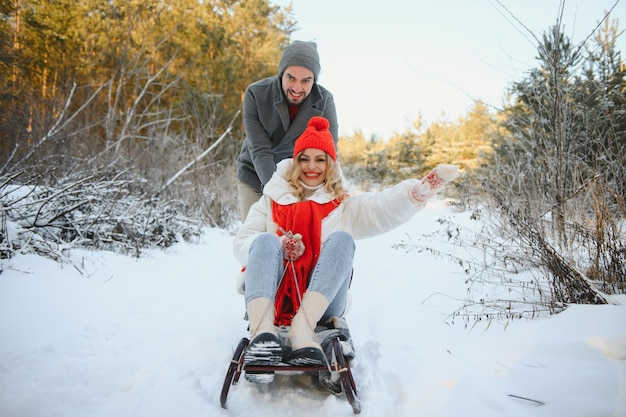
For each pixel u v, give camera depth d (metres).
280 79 3.26
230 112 14.07
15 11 11.48
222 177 9.81
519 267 3.65
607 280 3.09
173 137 10.23
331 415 1.92
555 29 3.76
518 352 2.35
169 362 2.28
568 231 3.48
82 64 13.33
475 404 1.92
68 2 13.45
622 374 1.98
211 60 16.03
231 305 3.54
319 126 2.70
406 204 2.40
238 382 2.18
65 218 4.35
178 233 6.12
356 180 17.62
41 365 2.25
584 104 3.96
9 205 3.68
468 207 4.27
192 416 1.87
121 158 6.93
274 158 3.40
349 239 2.29
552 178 3.74
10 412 1.83
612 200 3.35
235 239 2.62
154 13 14.49
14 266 3.22
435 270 4.45
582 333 2.38
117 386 2.11
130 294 3.46
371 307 3.53
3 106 8.48
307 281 2.36
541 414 1.84
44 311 2.76
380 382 2.23
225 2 17.95
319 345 1.99
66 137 7.21
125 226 4.92
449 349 2.54
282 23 19.06
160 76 14.36
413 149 16.98
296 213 2.47
